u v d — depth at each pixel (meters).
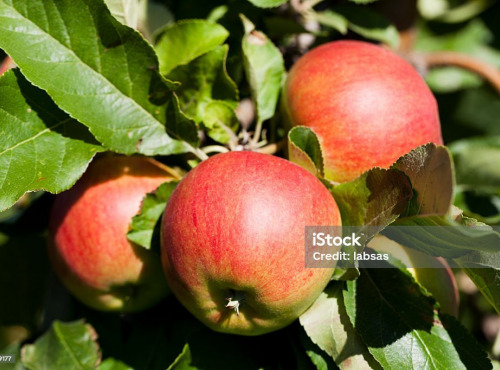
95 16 0.57
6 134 0.56
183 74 0.60
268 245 0.54
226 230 0.54
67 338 0.63
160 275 0.60
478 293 0.79
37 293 0.70
